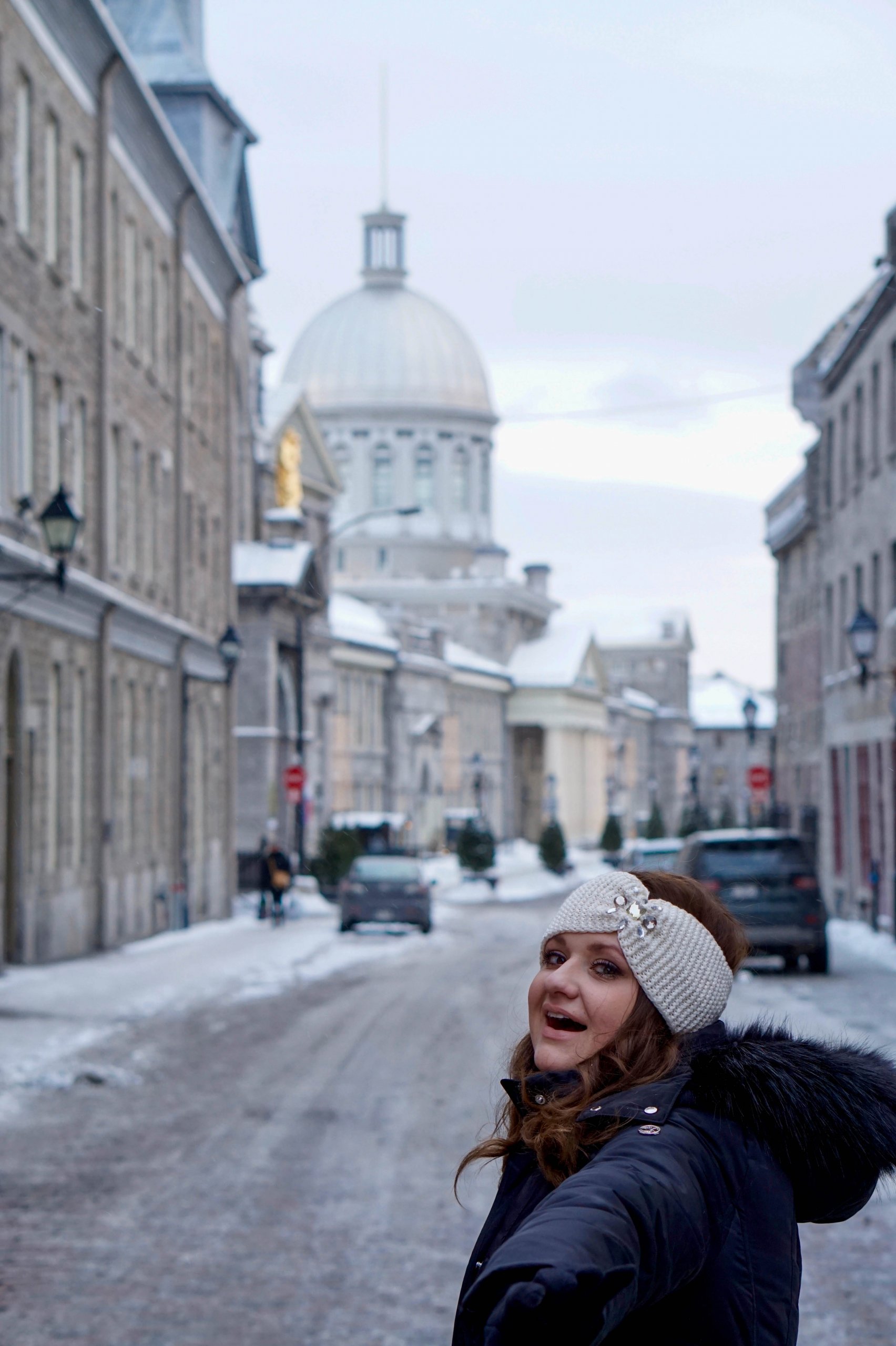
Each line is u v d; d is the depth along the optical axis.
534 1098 2.35
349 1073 14.86
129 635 31.22
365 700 91.44
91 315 28.11
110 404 29.55
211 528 40.78
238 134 47.53
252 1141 11.55
